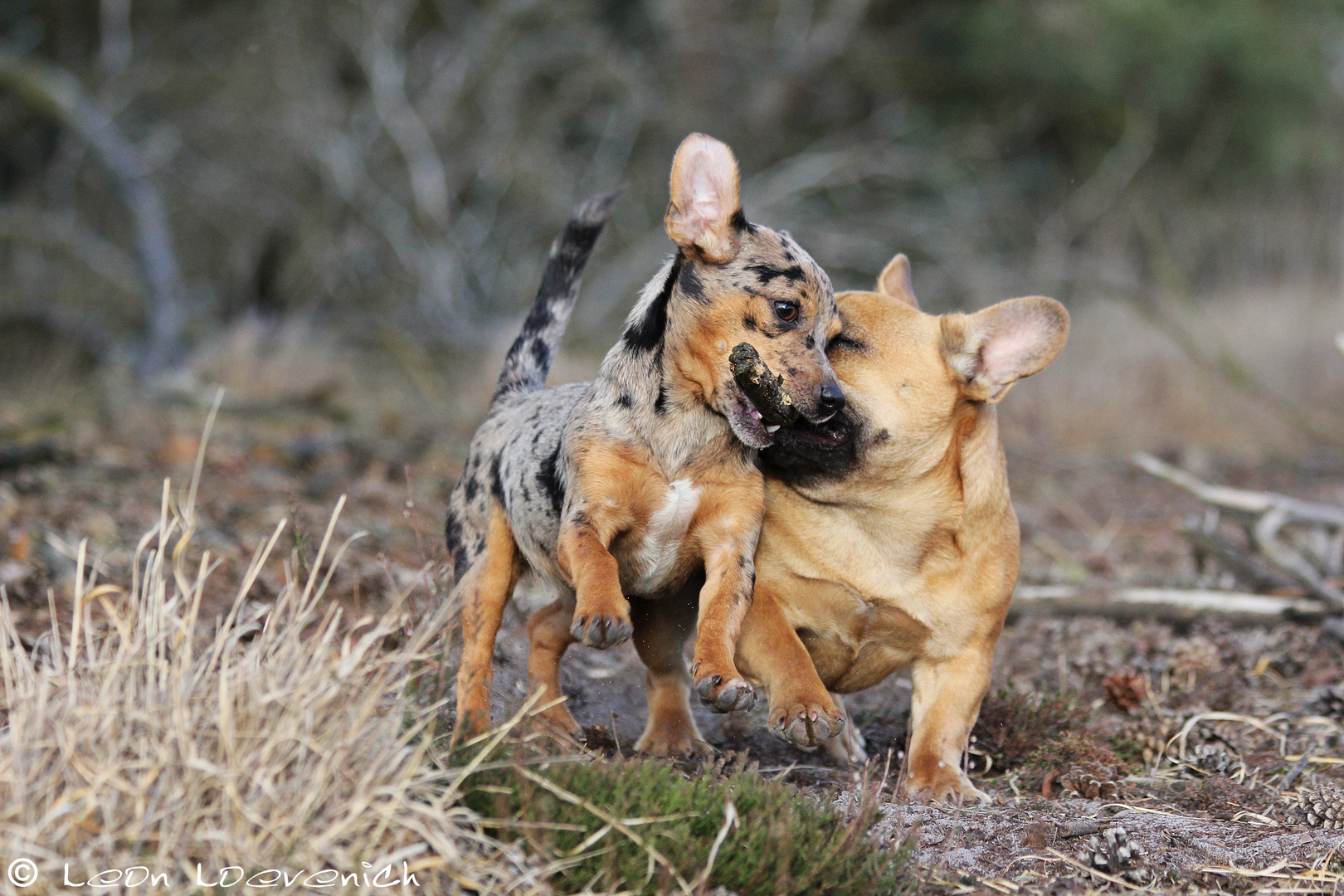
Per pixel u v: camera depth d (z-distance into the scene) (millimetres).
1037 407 24062
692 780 7113
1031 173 40469
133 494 13844
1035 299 8086
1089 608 11586
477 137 34219
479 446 8766
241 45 34406
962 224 35531
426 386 24984
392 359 26844
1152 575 13594
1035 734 8641
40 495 13328
